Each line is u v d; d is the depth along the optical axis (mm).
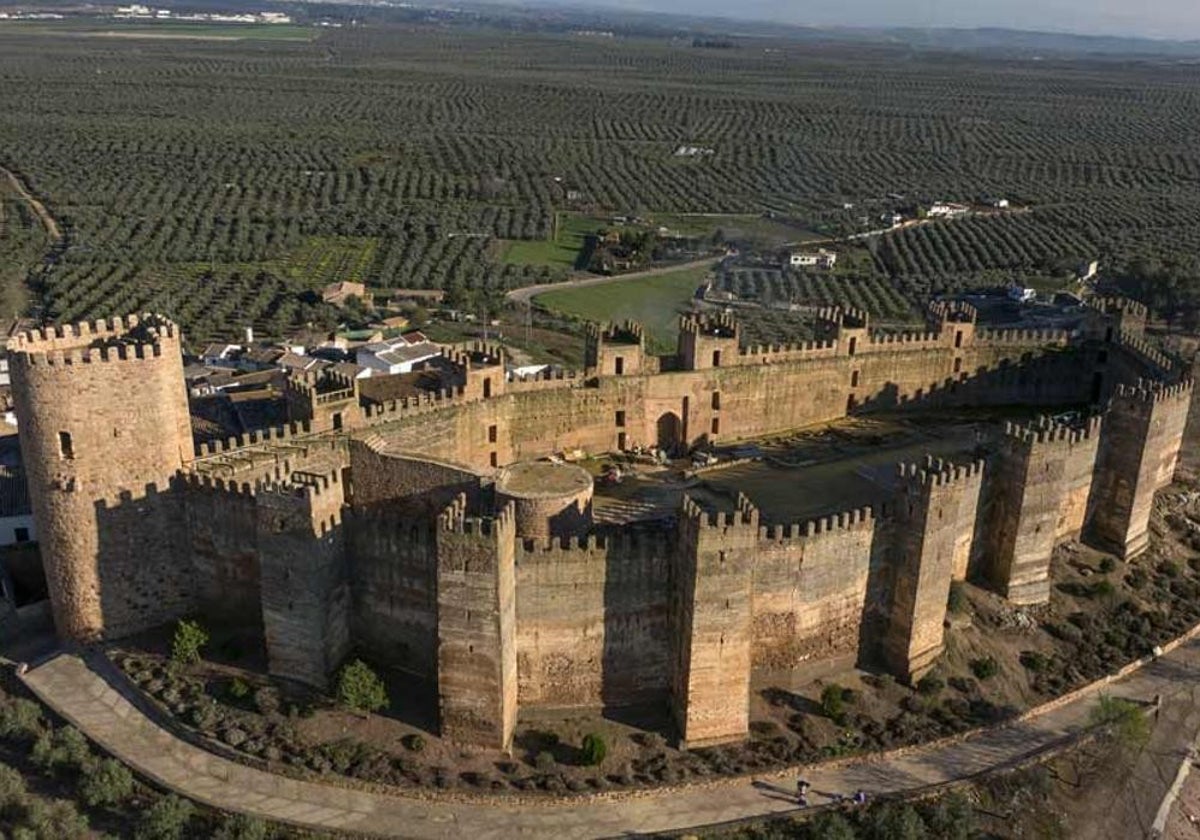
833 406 128750
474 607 76750
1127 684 93562
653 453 120125
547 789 77250
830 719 85562
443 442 108688
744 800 78500
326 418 99625
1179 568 107688
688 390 120375
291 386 102000
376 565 85125
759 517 91438
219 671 86062
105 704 83812
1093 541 108562
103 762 77125
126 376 84375
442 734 81062
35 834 71812
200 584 91812
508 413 114188
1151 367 122562
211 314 197500
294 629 83312
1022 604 98938
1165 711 90625
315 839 72562
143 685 84500
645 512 102062
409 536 82438
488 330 192875
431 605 83500
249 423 117438
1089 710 89875
